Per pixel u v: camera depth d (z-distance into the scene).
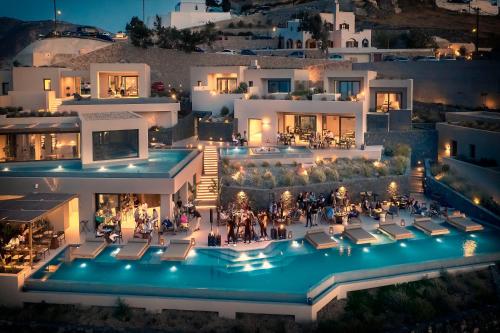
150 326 22.52
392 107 49.53
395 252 28.03
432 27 111.94
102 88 57.16
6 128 36.03
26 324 22.75
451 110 57.72
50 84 56.53
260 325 22.31
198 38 69.94
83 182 31.20
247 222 29.00
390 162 40.50
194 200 36.97
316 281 24.27
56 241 27.92
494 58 63.81
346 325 22.25
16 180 31.52
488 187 36.62
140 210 31.27
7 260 25.27
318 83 60.44
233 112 53.12
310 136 46.12
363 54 81.12
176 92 64.06
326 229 31.31
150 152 41.19
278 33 96.38
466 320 23.95
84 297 23.53
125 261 26.50
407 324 23.33
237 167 37.81
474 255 27.39
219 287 23.62
